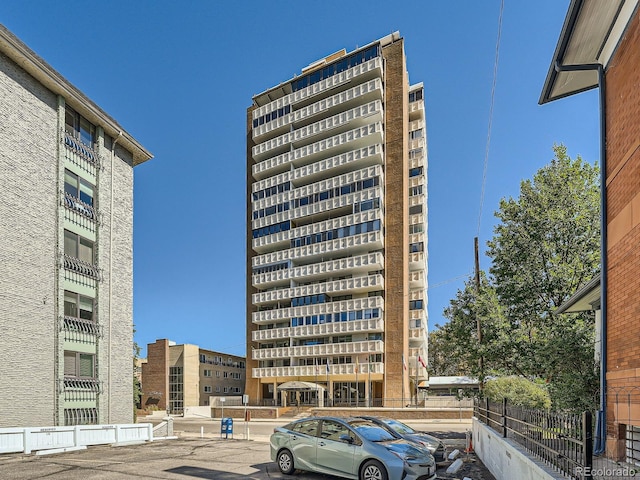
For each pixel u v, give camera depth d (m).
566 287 17.12
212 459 13.80
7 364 16.12
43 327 17.72
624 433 8.64
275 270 51.91
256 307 54.44
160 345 65.75
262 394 51.88
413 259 51.88
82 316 19.97
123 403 21.86
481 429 14.11
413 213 53.28
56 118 19.48
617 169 9.14
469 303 20.58
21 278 17.00
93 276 20.66
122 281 22.89
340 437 10.27
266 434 27.34
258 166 55.59
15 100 17.47
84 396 19.31
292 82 55.25
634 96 8.37
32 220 17.75
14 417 16.16
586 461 5.54
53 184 18.98
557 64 10.25
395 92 50.41
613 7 8.68
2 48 16.84
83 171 20.88
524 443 8.73
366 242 46.50
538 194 18.59
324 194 50.03
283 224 52.50
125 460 13.61
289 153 53.28
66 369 18.69
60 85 19.14
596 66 10.12
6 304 16.30
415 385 47.91
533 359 16.47
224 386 72.38
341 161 49.62
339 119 50.53
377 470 9.45
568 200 18.06
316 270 48.81
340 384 47.25
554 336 15.37
